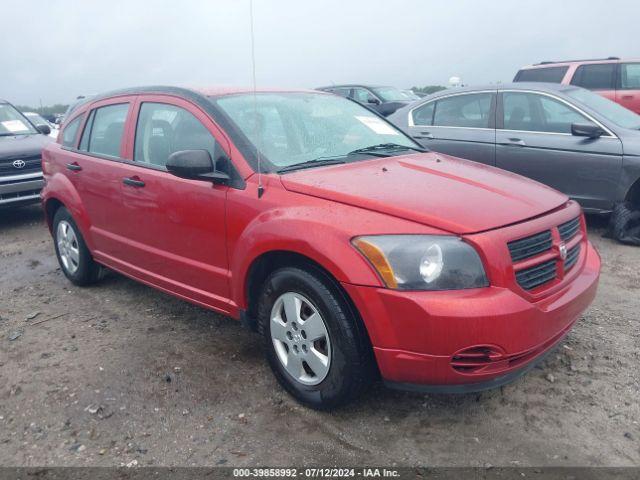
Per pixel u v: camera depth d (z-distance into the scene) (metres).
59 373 3.59
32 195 7.80
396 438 2.85
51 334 4.17
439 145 7.13
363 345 2.84
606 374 3.34
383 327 2.65
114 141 4.46
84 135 4.86
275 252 3.09
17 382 3.50
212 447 2.84
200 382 3.42
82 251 4.94
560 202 3.25
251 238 3.15
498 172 3.67
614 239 5.95
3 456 2.83
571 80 10.41
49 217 5.41
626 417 2.95
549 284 2.92
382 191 2.99
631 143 5.78
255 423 3.01
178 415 3.11
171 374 3.52
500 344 2.57
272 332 3.21
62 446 2.89
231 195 3.36
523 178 3.65
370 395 3.22
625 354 3.56
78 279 5.07
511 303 2.60
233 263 3.34
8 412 3.20
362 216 2.81
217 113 3.63
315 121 4.01
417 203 2.83
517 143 6.49
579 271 3.19
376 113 4.66
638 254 5.51
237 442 2.87
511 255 2.72
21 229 7.72
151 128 4.09
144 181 3.97
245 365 3.60
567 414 2.99
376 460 2.70
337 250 2.75
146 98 4.22
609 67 10.06
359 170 3.42
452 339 2.54
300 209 3.01
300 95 4.29
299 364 3.10
